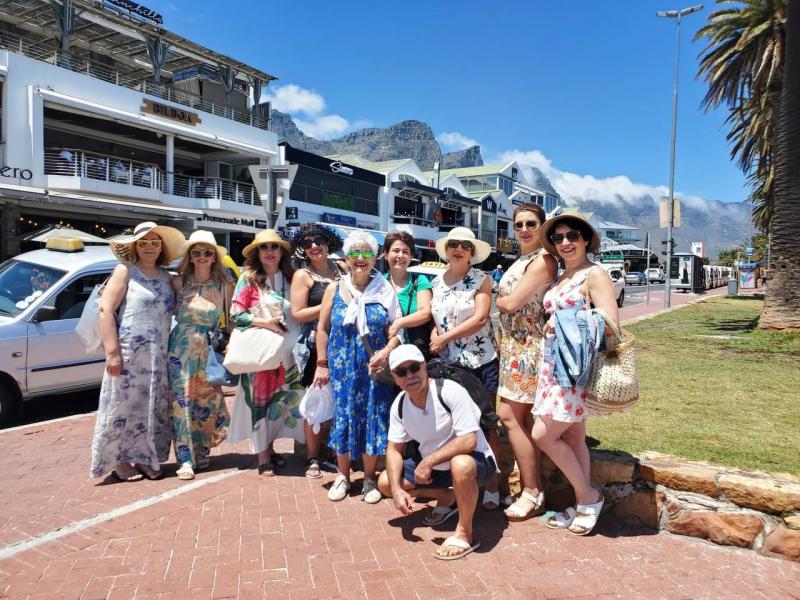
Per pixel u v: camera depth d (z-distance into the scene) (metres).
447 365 3.65
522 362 3.62
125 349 4.34
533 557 3.22
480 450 3.43
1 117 18.50
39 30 24.53
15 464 4.82
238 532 3.53
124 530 3.55
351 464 4.75
